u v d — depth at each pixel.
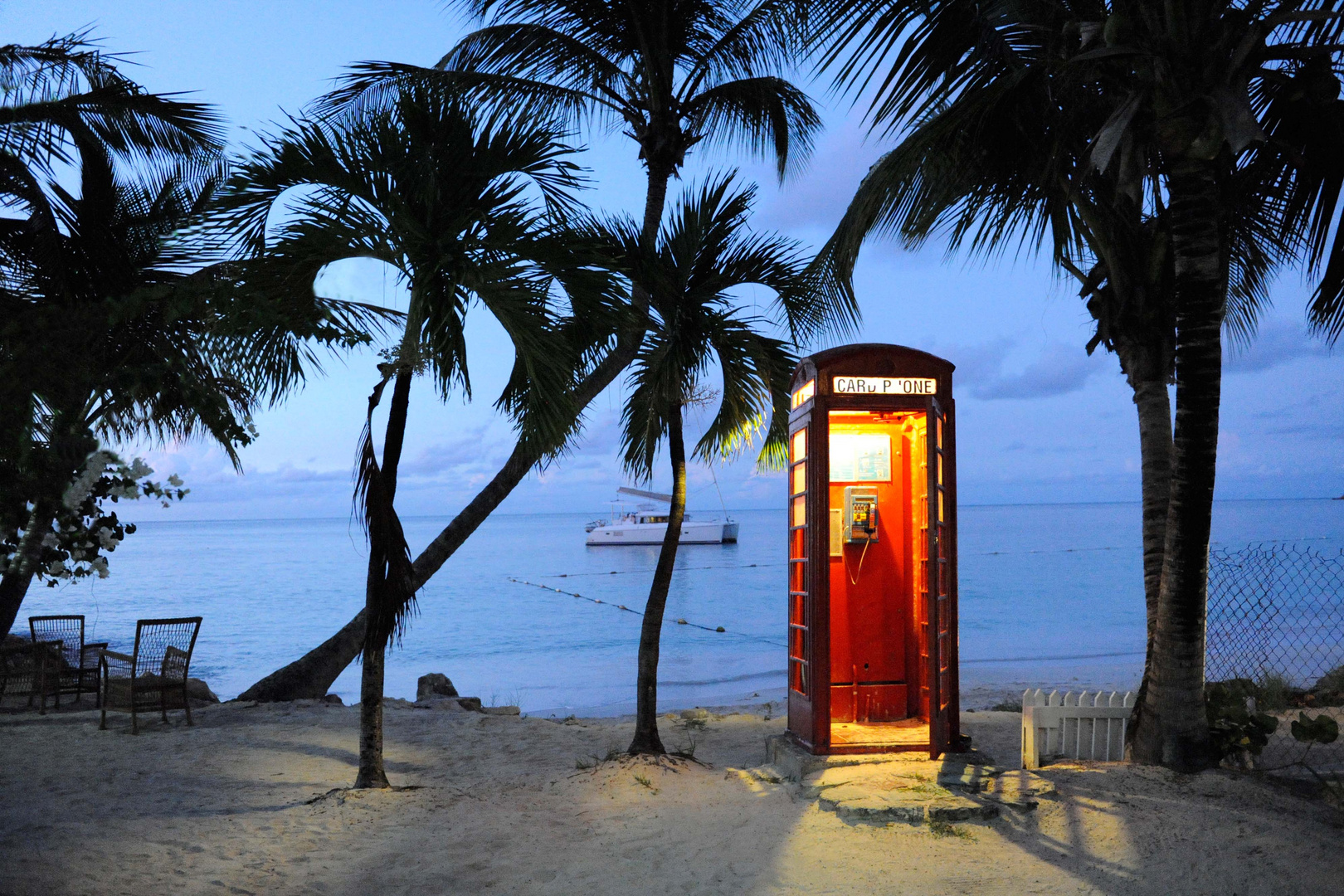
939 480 6.27
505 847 4.99
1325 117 5.94
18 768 6.86
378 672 6.45
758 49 11.09
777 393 8.12
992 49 5.77
